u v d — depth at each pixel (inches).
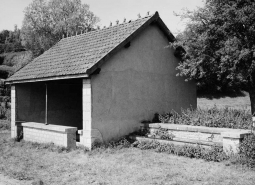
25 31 1179.9
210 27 438.0
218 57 450.3
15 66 1242.6
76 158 339.6
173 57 510.0
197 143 337.7
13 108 501.0
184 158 317.7
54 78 403.2
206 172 262.7
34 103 522.3
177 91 512.7
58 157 347.6
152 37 469.7
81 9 1270.9
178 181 240.4
